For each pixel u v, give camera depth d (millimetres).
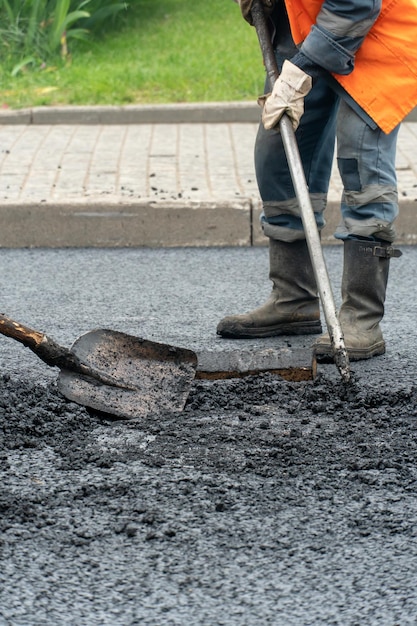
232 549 3404
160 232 8148
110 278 7156
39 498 3725
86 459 4051
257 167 5684
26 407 4496
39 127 10938
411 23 5113
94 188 8539
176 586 3191
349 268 5383
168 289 6855
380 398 4664
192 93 11641
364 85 5141
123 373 4621
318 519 3600
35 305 6488
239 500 3727
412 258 7586
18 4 13281
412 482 3885
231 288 6875
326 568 3295
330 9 4906
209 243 8156
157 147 9984
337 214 8023
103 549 3402
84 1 13703
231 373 4852
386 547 3420
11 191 8469
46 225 8164
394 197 5332
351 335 5332
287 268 5793
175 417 4469
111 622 3010
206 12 15000
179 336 5855
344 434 4301
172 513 3629
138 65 12734
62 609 3078
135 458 4066
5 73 12492
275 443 4195
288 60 5023
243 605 3090
